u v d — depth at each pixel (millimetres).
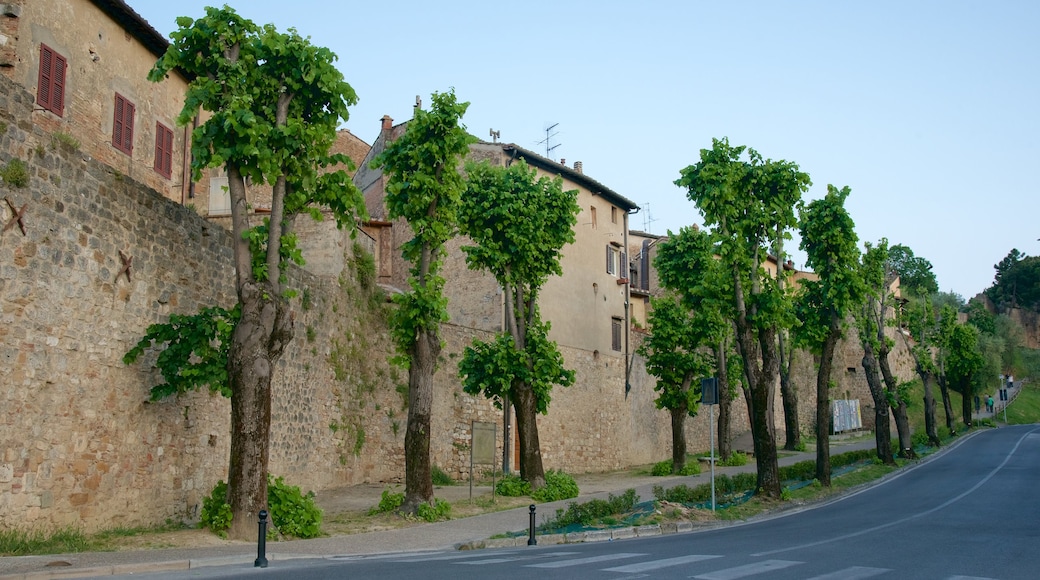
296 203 15289
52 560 10586
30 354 12391
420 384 18969
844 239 29891
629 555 12398
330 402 24844
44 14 19844
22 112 12320
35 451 12438
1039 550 12938
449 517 18719
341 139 45594
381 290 29422
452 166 19484
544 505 21953
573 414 36875
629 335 42688
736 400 54125
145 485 15133
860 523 18062
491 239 24734
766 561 11484
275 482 15273
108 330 14219
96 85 21953
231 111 14000
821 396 28688
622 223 43188
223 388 14406
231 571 10492
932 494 25750
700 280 34312
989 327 111375
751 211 24812
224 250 18125
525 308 27188
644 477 33750
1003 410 85750
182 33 14602
